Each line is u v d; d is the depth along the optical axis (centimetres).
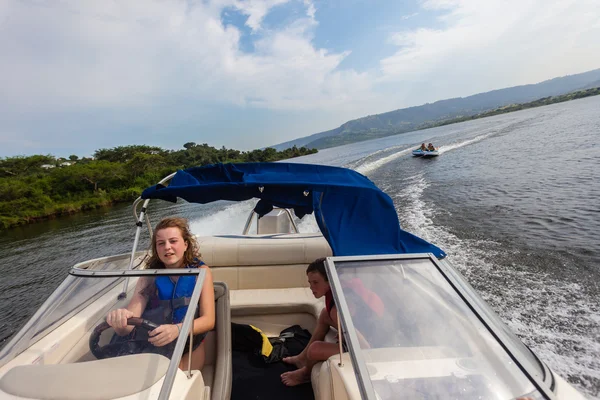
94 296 171
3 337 640
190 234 213
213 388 189
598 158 1367
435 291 164
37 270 1070
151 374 136
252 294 332
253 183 230
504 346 139
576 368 305
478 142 2722
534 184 1083
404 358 142
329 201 235
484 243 629
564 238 610
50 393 132
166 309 165
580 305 402
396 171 1811
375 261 172
